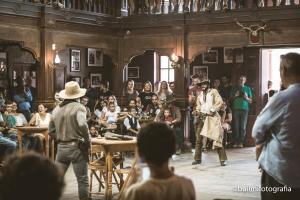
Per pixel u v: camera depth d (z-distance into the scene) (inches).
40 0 478.3
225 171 390.6
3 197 64.2
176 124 481.4
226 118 542.6
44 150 413.1
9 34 450.0
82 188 257.3
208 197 296.7
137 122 463.5
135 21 537.0
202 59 641.0
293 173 132.3
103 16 529.3
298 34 466.6
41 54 478.0
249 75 564.7
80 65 652.1
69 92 258.5
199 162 424.5
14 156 68.4
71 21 497.7
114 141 285.6
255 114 555.2
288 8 467.8
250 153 493.0
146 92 527.2
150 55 665.6
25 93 516.7
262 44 482.3
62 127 255.8
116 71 548.7
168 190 94.0
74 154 255.0
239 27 493.4
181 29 518.6
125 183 266.7
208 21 505.0
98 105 515.2
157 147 94.4
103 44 534.6
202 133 416.8
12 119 437.4
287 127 132.1
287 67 136.6
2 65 561.6
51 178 65.1
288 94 133.3
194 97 518.6
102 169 291.6
